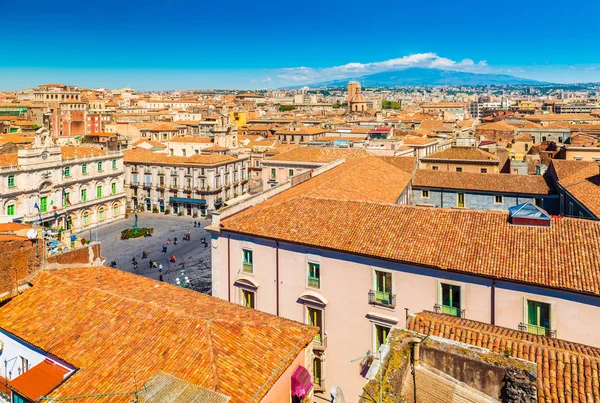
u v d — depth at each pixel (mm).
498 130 152375
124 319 25672
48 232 35375
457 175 76812
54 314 26891
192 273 78812
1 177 88500
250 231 41375
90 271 32750
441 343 18516
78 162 107000
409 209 39375
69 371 23938
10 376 26938
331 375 38625
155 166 129875
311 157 93125
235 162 137250
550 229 33625
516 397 16438
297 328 26844
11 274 29172
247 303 43000
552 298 30031
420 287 34469
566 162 71250
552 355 18844
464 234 35219
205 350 22844
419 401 16906
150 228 107375
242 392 21234
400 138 126500
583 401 16641
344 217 40281
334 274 37844
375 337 36625
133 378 21703
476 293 32438
